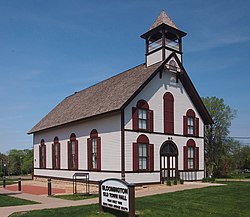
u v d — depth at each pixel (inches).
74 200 729.6
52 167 1328.7
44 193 924.6
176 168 1031.0
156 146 978.1
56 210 574.9
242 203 610.5
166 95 1034.1
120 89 1036.5
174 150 1036.5
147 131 956.0
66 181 1201.4
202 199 657.6
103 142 978.1
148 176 940.0
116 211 544.1
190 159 1095.0
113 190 521.0
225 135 2047.2
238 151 2369.6
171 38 1139.3
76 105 1316.4
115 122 931.3
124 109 910.4
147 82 957.2
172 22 1068.5
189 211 542.9
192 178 1083.3
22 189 1090.7
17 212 570.3
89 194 840.9
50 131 1375.5
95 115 984.9
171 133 1030.4
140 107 950.4
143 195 749.9
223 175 1993.1
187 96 1110.4
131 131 917.2
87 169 1053.2
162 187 914.7
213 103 2041.1
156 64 1038.4
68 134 1207.6
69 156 1184.2
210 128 2015.3
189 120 1111.6
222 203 612.4
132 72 1131.3
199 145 1132.5
